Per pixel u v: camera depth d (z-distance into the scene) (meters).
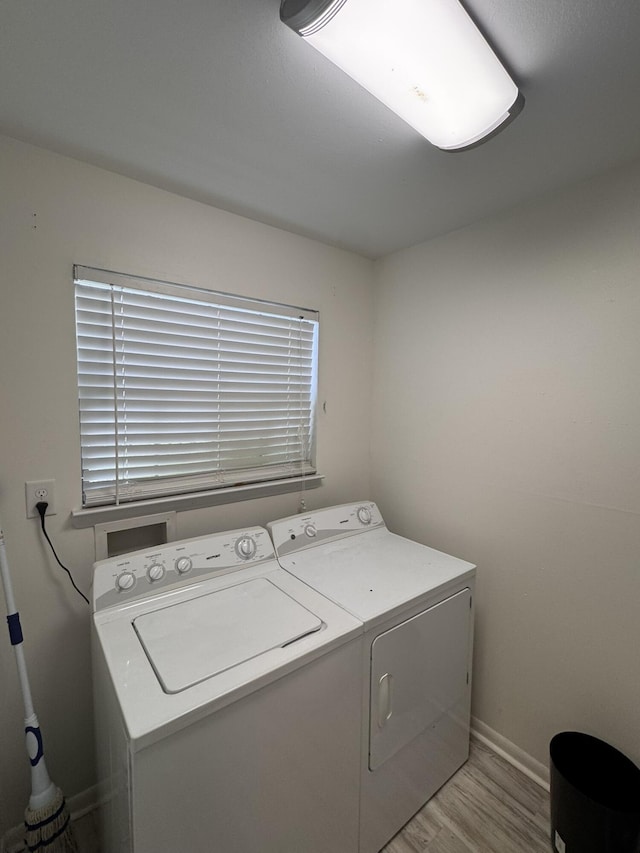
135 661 1.00
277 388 1.93
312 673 1.06
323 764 1.11
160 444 1.60
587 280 1.39
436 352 1.92
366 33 0.75
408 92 0.90
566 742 1.44
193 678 0.94
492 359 1.68
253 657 1.02
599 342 1.37
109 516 1.43
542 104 1.02
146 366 1.53
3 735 1.27
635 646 1.33
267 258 1.78
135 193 1.41
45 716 1.34
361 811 1.23
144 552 1.34
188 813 0.87
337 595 1.34
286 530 1.67
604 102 1.01
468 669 1.61
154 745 0.81
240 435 1.83
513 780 1.57
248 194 1.50
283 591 1.37
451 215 1.66
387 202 1.55
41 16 0.78
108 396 1.45
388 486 2.21
